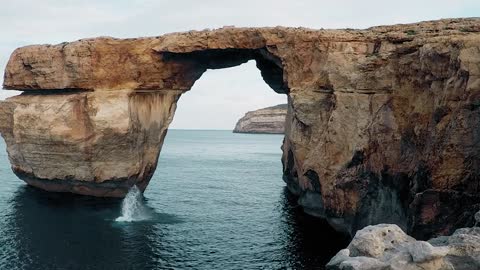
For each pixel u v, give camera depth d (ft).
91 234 128.06
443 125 92.58
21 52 178.91
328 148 131.44
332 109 134.31
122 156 171.12
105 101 165.68
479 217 71.97
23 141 179.93
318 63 147.43
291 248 117.70
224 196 196.65
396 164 111.86
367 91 123.65
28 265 102.83
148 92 178.40
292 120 158.20
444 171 89.76
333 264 65.51
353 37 139.74
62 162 175.01
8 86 185.68
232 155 471.21
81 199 173.88
